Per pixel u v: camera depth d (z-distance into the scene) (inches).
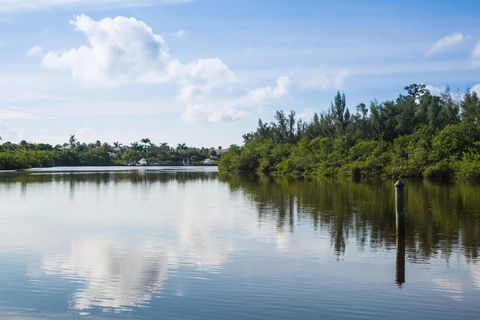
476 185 3009.4
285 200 2178.9
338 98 6688.0
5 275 890.1
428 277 869.2
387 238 1208.8
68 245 1158.3
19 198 2412.6
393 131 5531.5
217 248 1113.4
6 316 686.5
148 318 677.3
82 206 2027.6
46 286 823.1
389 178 4023.1
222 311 703.7
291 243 1162.0
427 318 677.3
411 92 7273.6
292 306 724.7
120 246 1143.6
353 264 959.6
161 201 2241.6
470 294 778.2
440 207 1795.0
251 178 4623.5
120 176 5162.4
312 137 6589.6
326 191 2677.2
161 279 861.8
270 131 7500.0
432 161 3833.7
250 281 847.1
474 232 1274.6
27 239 1238.3
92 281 852.0
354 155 4539.9
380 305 728.3
